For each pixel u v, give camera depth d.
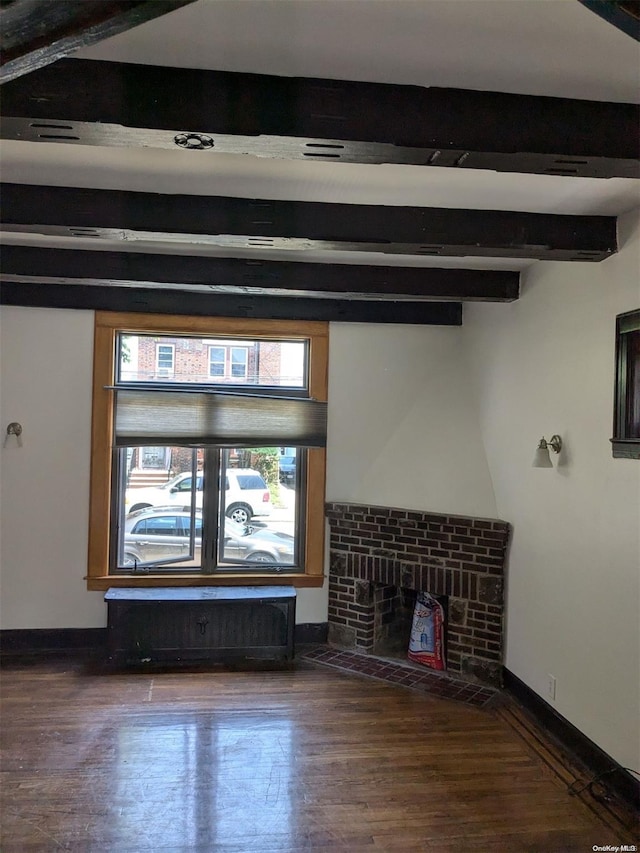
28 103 1.58
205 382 4.46
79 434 4.25
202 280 3.46
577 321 3.07
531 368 3.53
